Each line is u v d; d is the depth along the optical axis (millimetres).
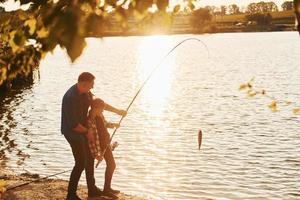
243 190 15500
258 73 66938
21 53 2844
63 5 2010
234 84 54438
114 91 51844
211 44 170250
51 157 19922
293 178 16906
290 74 64000
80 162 8227
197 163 19078
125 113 8711
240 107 36969
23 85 52656
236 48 136500
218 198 14609
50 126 29016
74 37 1688
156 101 43000
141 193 14883
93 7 2146
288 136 25344
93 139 8258
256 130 27469
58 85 56562
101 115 8492
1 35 2514
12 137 25234
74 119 7918
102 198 8664
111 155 8766
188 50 148500
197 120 31781
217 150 21797
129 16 2135
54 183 10172
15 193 9367
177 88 52844
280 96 43375
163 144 23297
